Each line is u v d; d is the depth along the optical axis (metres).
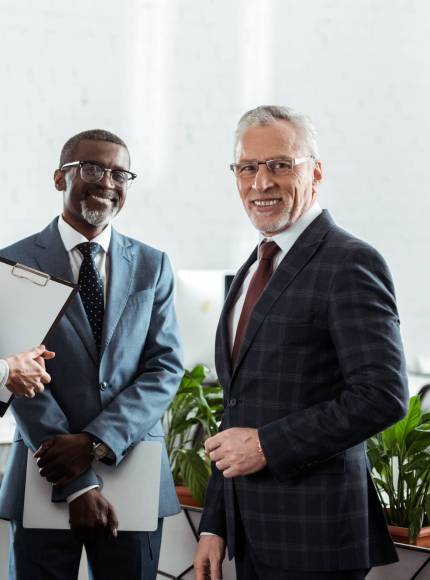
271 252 1.81
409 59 5.43
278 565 1.67
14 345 1.98
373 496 1.75
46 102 4.21
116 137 2.27
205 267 4.82
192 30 4.75
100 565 2.14
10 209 4.09
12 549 2.12
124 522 2.07
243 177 1.81
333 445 1.60
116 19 4.46
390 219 5.36
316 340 1.68
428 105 5.47
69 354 2.12
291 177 1.77
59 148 4.25
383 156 5.36
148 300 2.23
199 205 4.80
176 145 4.71
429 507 2.29
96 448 2.04
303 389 1.67
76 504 2.02
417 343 5.32
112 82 4.46
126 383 2.16
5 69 4.08
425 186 5.44
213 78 4.83
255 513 1.70
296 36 5.12
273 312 1.71
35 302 1.99
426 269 5.40
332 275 1.66
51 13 4.23
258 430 1.66
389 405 1.58
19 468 2.13
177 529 2.59
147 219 4.62
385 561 1.72
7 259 2.00
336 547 1.63
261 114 1.80
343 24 5.27
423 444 2.40
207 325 3.36
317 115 5.20
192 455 2.63
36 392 2.01
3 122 4.07
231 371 1.79
